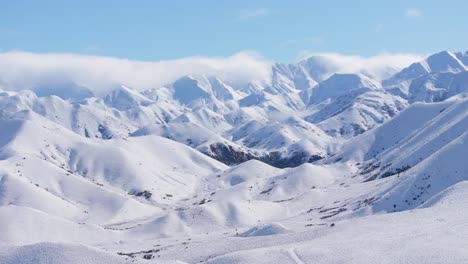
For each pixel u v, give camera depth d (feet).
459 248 221.46
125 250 459.32
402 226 297.94
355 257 238.89
